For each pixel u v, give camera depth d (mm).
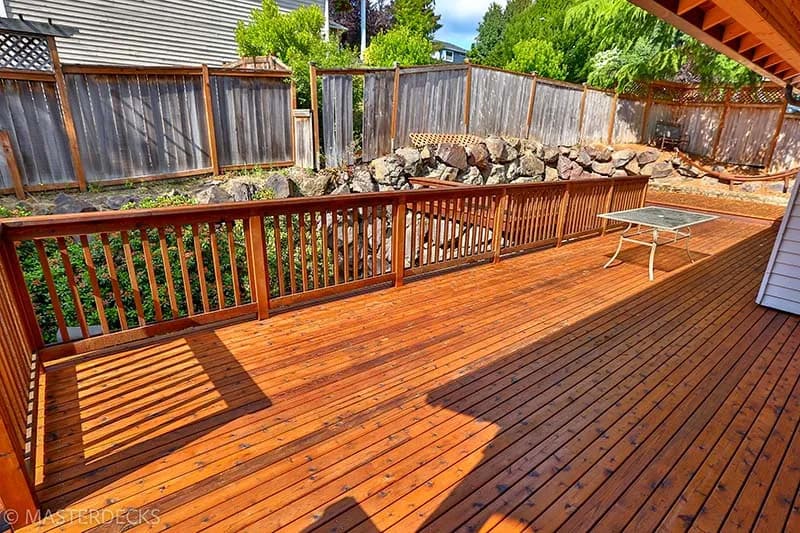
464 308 3738
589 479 1866
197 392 2424
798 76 5777
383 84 7391
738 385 2631
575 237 6320
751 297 4180
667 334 3324
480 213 4988
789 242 3707
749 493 1811
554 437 2129
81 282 4586
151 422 2160
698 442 2117
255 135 6871
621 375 2719
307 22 9062
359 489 1788
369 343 3055
